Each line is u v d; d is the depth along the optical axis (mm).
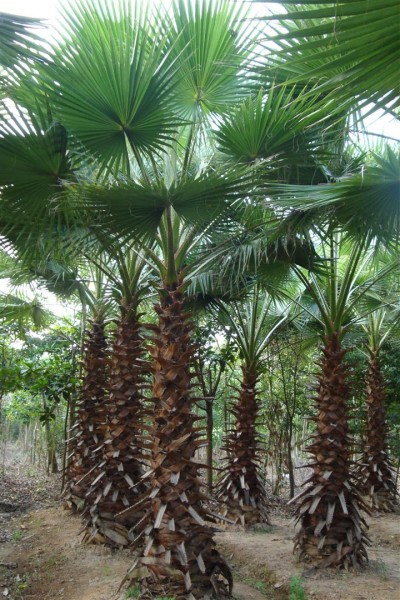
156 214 4262
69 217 4656
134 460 5992
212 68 4594
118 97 4066
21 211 4664
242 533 7277
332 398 5754
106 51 3906
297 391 10742
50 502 8797
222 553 6395
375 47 1676
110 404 6027
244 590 5000
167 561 4152
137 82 3982
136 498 5957
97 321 7871
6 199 4543
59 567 5539
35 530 7051
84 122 4293
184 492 4320
